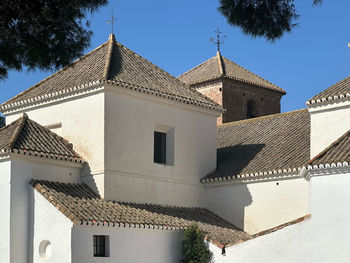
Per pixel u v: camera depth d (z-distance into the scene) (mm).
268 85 42188
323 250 20875
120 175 25641
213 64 41625
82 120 26141
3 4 17750
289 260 21703
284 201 26172
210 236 24766
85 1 18781
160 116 27453
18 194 23453
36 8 18281
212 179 28281
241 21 19719
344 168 20609
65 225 22453
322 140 24688
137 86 26391
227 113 39656
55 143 25703
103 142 25297
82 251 22422
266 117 32500
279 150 28219
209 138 29375
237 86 40531
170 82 29297
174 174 27719
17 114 28656
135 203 26016
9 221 23109
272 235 22281
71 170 25438
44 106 27547
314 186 21312
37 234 23219
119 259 23328
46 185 24000
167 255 24938
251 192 27281
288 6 19734
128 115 26250
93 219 22656
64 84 27344
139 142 26531
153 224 24328
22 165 23703
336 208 20734
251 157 28766
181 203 27812
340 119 24281
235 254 23391
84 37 19203
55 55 18953
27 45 18578
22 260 23203
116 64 27750
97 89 25641
